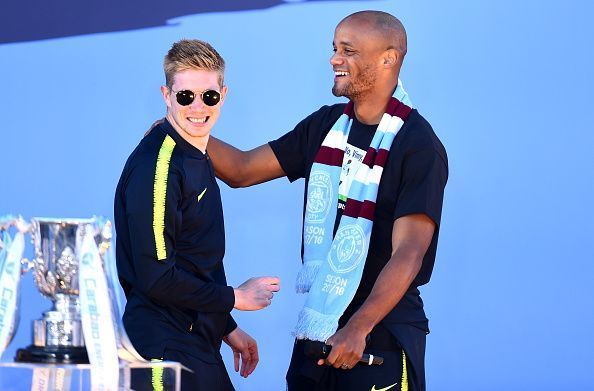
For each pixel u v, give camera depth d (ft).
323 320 45.93
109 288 33.09
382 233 46.78
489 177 74.59
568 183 73.92
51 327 33.01
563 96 74.69
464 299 73.26
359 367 45.98
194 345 43.70
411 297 47.09
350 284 46.24
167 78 44.06
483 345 72.74
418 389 46.44
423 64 76.43
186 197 43.24
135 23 81.10
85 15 81.25
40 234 32.94
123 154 80.53
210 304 43.06
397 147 46.39
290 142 51.13
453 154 74.95
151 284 42.06
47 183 80.28
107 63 81.25
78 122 80.69
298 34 79.25
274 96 79.05
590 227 73.46
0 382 33.24
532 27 75.51
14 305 32.19
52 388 33.47
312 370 46.55
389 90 47.73
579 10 74.95
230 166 50.98
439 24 76.54
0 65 81.10
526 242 73.51
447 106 75.77
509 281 73.15
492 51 75.61
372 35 46.60
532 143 74.49
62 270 33.04
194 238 43.91
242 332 48.55
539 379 71.82
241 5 79.92
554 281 72.90
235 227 76.84
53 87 80.94
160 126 44.45
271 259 76.54
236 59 79.46
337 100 78.89
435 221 45.62
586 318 72.54
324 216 48.06
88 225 32.86
